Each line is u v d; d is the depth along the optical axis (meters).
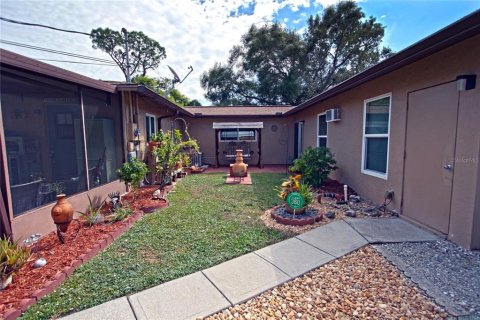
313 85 25.09
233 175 9.55
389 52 23.98
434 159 4.08
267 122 13.87
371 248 3.65
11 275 2.74
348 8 22.88
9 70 3.52
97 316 2.34
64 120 4.62
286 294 2.69
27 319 2.30
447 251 3.50
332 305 2.51
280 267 3.19
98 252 3.59
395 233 4.11
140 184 7.56
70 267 3.05
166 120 11.09
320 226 4.51
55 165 4.39
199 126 13.84
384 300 2.55
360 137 6.54
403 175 4.83
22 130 3.71
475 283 2.77
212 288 2.76
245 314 2.40
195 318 2.33
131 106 7.27
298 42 24.66
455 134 3.68
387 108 5.41
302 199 4.84
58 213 3.64
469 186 3.47
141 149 7.98
